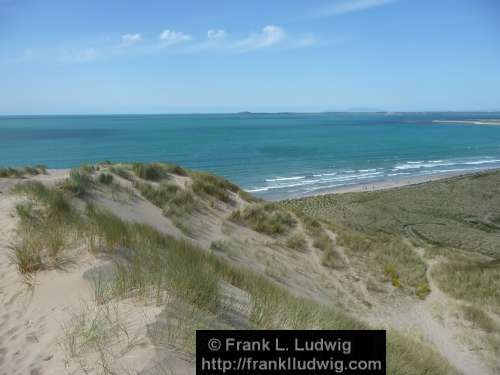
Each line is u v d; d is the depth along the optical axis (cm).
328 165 5403
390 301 1124
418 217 2586
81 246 592
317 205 2894
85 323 374
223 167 5044
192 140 8675
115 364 299
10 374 316
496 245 2069
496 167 5353
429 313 1096
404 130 13200
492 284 1303
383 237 1833
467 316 1067
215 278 548
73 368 309
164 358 307
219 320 407
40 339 370
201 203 1342
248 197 1652
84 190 1066
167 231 1007
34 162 4878
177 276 461
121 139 8706
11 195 966
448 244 2072
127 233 668
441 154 6781
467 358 883
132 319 366
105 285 458
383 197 3194
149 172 1455
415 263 1456
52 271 523
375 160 5959
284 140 8969
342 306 1000
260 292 618
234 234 1208
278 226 1370
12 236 666
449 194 3288
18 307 446
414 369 539
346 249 1394
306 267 1170
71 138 8838
